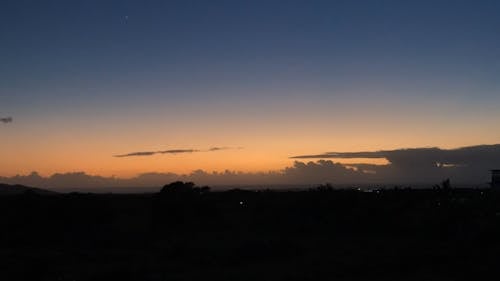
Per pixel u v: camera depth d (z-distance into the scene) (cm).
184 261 3550
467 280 2797
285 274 3034
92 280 2873
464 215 5000
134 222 5772
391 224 5266
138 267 3228
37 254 3825
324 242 4434
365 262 3303
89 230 5169
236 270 3216
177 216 5834
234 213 6288
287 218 5841
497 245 3984
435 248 3872
